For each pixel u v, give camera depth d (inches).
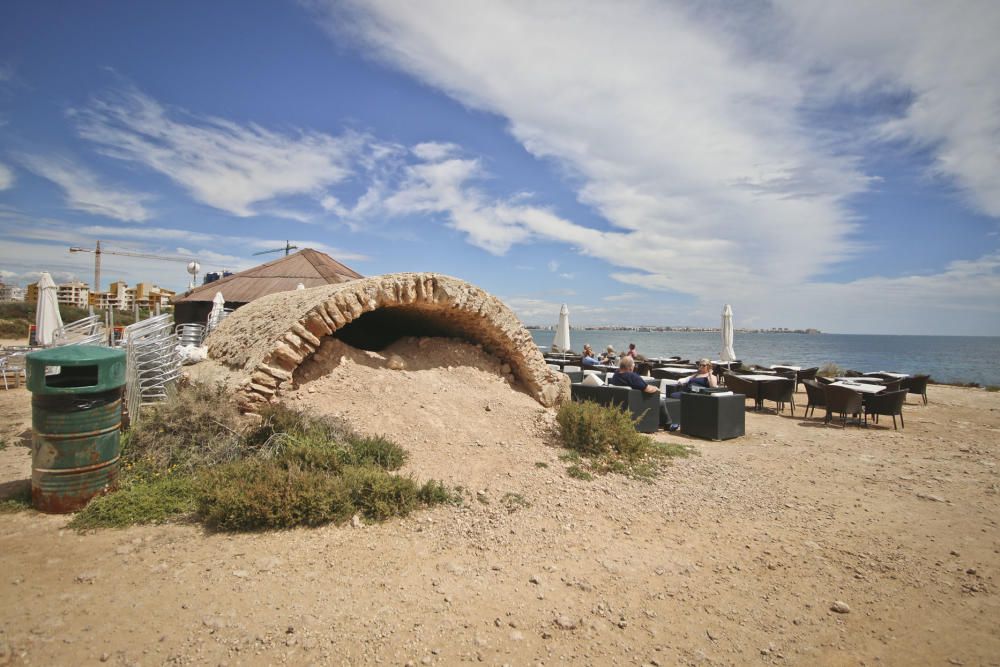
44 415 185.3
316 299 282.0
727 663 117.6
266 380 259.4
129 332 305.7
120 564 150.8
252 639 117.2
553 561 163.9
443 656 115.5
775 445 338.6
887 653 122.7
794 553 175.0
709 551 175.5
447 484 218.1
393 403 285.6
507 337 349.1
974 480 261.6
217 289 802.8
